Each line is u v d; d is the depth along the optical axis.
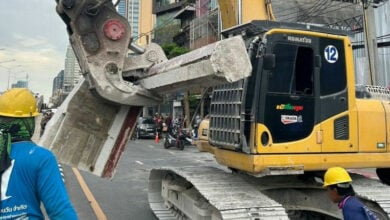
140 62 5.35
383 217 5.61
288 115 5.40
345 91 5.80
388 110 6.16
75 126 5.11
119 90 4.95
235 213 4.79
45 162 2.44
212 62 4.07
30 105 2.62
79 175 12.80
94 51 4.89
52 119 5.28
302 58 5.61
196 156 19.08
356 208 3.69
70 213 2.41
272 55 5.19
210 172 6.70
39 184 2.40
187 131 23.16
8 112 2.52
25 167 2.39
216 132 5.98
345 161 5.70
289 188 6.24
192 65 4.40
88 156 5.15
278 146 5.32
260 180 6.06
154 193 8.49
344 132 5.75
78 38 4.85
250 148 5.27
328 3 28.16
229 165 5.96
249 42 5.47
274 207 4.97
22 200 2.38
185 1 47.56
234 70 4.13
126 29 5.02
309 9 27.94
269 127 5.30
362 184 6.25
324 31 5.71
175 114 41.72
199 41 37.69
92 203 9.14
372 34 15.75
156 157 18.53
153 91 5.16
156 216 7.86
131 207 8.81
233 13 7.34
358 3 27.75
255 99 5.27
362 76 21.78
